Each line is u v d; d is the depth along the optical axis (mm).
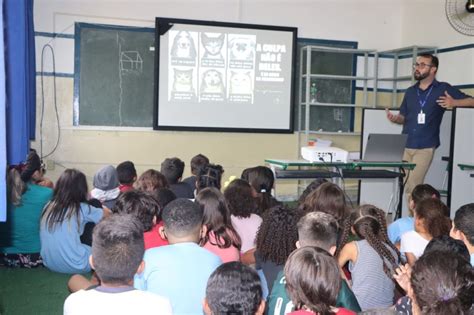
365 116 6270
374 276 2250
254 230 2975
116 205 2732
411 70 7152
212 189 2607
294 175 4805
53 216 3477
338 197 2848
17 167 3717
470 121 5250
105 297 1433
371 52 7141
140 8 6449
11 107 2074
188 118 6703
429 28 6930
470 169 4906
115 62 6426
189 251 1969
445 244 1812
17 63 2084
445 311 1135
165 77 6574
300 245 1993
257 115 6934
